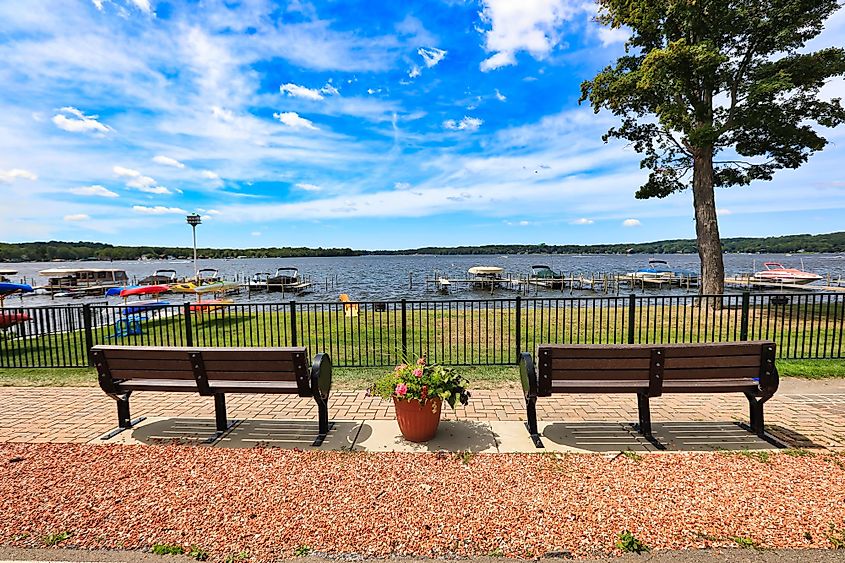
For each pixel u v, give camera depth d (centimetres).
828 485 312
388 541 256
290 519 278
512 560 239
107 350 421
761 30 1244
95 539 262
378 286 4181
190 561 242
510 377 632
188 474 342
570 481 323
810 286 2986
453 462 358
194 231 2559
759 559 235
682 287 3581
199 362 408
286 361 398
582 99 1584
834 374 618
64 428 452
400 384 391
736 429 427
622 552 243
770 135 1362
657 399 523
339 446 396
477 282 3831
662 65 1222
